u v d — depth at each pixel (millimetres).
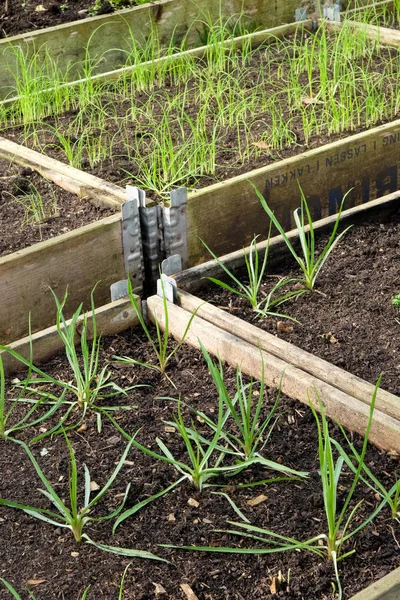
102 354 1845
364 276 1978
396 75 2834
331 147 2262
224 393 1536
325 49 2738
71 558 1408
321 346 1781
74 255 1926
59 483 1539
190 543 1425
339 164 2297
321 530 1434
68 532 1453
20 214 2193
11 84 2877
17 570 1393
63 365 1815
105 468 1564
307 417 1639
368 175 2373
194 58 2969
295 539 1420
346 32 3020
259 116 2637
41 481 1547
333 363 1730
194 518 1465
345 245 2082
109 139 2543
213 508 1480
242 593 1347
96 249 1956
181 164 2346
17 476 1558
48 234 2092
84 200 2230
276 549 1377
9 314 1882
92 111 2678
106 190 2209
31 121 2674
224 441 1607
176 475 1548
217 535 1437
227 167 2344
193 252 2111
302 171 2232
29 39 2863
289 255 2055
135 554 1400
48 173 2334
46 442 1627
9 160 2441
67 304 1965
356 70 2885
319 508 1469
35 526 1466
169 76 2938
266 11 3283
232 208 2137
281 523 1447
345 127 2523
